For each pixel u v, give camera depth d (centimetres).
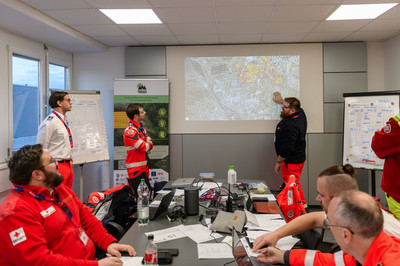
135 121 384
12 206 135
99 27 395
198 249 160
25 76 402
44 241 138
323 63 479
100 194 264
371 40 473
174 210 221
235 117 491
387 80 473
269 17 359
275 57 484
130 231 188
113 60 506
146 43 482
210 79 492
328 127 480
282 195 220
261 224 194
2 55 353
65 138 336
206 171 494
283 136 393
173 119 496
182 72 494
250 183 316
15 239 129
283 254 142
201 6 322
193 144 495
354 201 93
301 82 482
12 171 144
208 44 489
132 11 337
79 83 510
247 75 488
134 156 373
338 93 479
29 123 408
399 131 204
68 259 138
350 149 425
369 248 91
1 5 286
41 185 148
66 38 409
